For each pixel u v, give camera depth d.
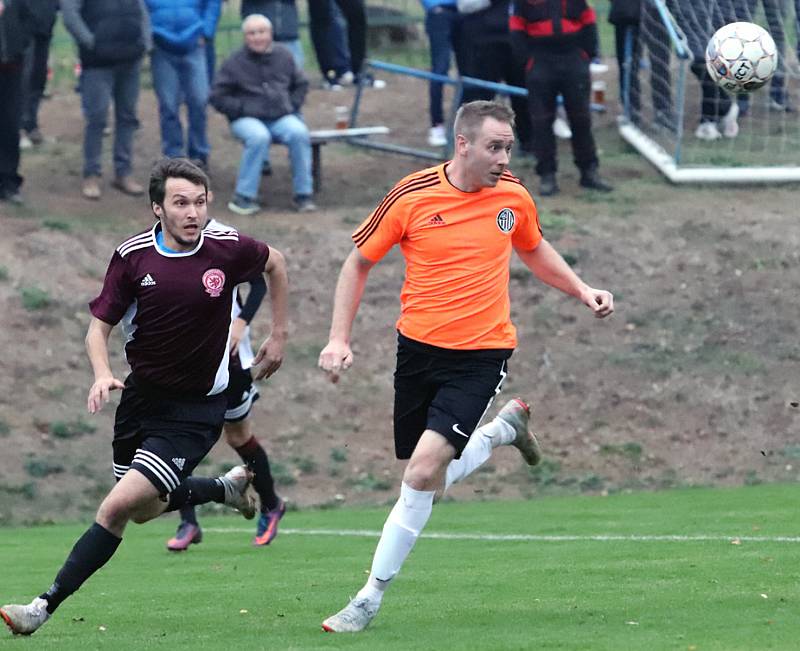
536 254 17.91
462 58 49.91
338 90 60.66
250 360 24.08
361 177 50.94
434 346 16.81
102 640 16.02
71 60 64.25
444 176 16.78
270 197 48.41
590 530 26.64
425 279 16.83
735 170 49.12
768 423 37.59
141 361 16.78
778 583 18.70
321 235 45.00
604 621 16.20
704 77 50.34
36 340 39.12
